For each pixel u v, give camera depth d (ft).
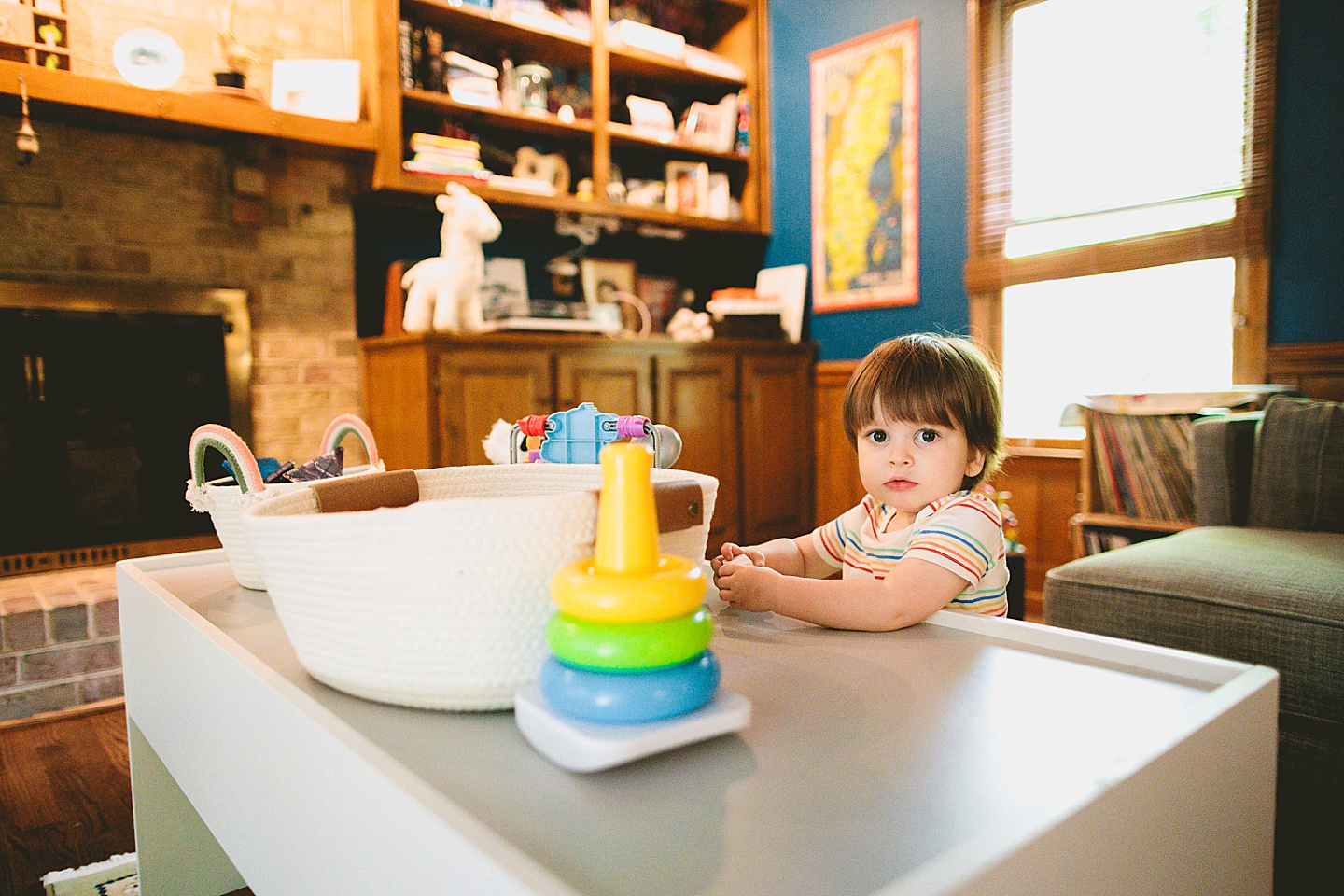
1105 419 7.83
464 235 8.93
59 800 5.36
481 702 1.78
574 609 1.48
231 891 3.70
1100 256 9.36
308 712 1.70
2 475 7.36
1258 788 1.81
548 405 9.24
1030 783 1.44
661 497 1.91
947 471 2.98
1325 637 4.15
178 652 2.55
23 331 7.38
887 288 11.52
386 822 1.38
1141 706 1.80
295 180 8.83
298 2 8.90
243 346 8.52
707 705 1.56
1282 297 8.27
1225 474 6.45
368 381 9.35
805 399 12.04
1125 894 1.39
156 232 8.09
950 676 2.01
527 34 10.27
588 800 1.40
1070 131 9.69
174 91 7.46
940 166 10.88
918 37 10.98
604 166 10.77
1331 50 7.88
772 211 12.97
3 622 6.62
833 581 2.52
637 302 12.03
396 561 1.69
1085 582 5.08
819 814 1.34
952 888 1.05
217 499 2.83
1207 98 8.67
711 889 1.13
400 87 9.12
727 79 12.41
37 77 6.87
